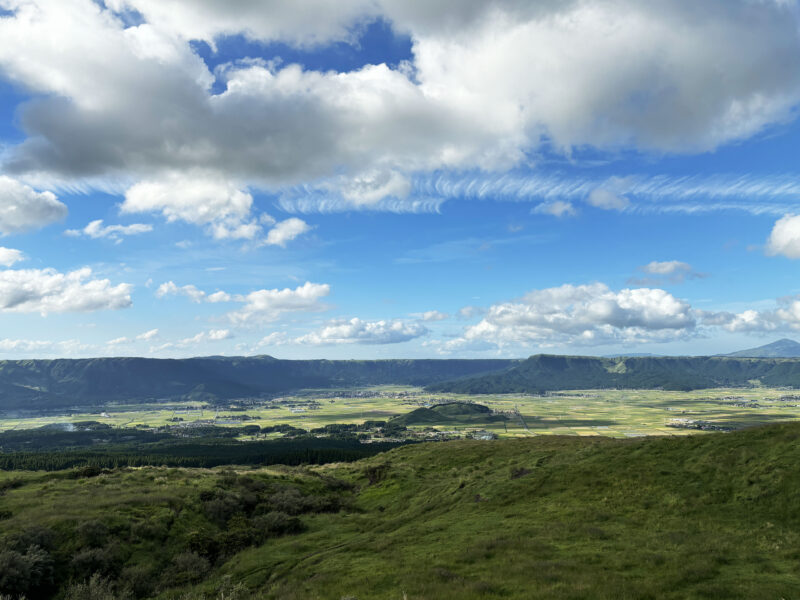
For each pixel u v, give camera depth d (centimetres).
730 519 3266
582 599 2125
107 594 3244
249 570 3741
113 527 4156
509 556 2944
